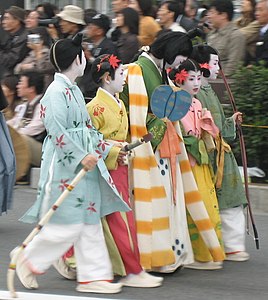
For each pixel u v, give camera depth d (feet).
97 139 24.40
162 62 26.03
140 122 25.43
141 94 25.53
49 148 24.23
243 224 28.81
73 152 23.45
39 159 40.75
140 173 25.34
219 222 27.40
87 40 41.16
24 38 43.96
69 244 23.90
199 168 26.99
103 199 24.31
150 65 25.90
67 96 23.76
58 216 23.71
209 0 46.96
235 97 36.88
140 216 25.29
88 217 23.93
